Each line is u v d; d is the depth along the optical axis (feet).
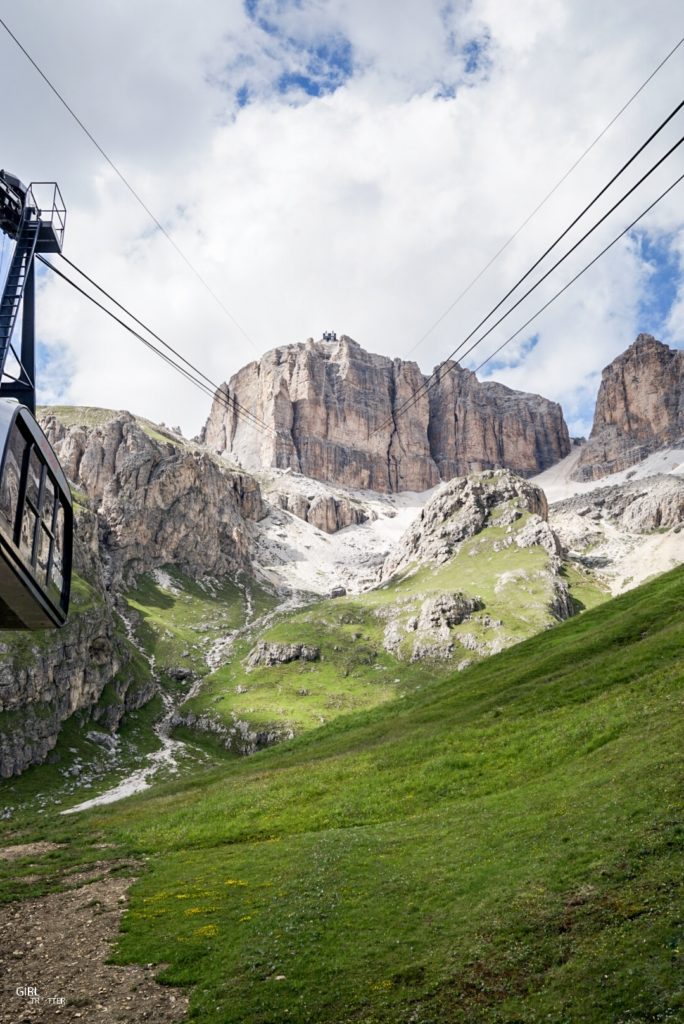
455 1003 76.59
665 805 105.81
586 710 185.78
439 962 84.99
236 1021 79.66
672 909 81.10
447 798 169.27
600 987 72.59
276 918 108.17
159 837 199.31
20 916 134.51
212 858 162.91
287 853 151.02
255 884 130.93
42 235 161.79
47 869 180.34
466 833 131.34
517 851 111.86
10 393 152.87
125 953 104.88
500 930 88.48
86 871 172.14
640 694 177.99
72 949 110.52
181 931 111.24
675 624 236.63
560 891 93.20
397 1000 79.10
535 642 319.27
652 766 122.72
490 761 181.68
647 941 77.05
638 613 271.08
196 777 325.42
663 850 94.17
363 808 179.22
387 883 114.52
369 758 220.64
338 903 110.01
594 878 93.30
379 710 324.19
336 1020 77.46
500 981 78.54
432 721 250.98
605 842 101.91
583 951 79.30
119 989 92.22
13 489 92.63
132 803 301.22
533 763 168.04
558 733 178.19
